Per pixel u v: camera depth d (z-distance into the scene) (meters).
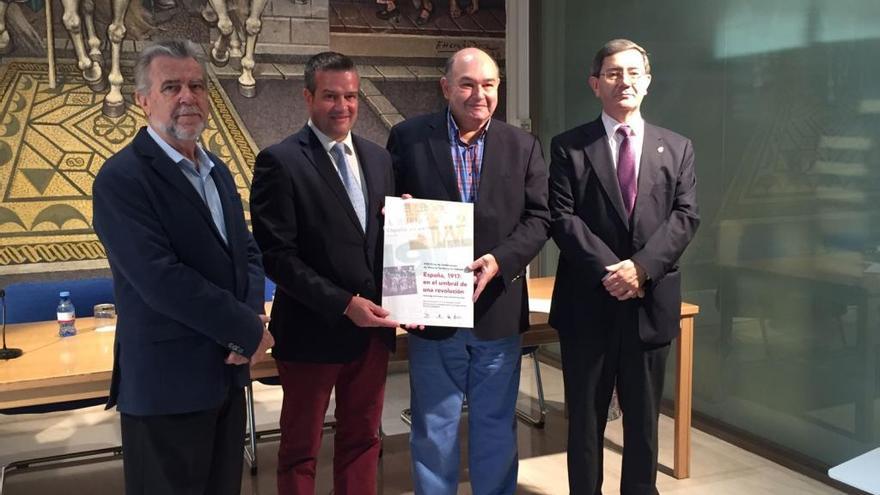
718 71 3.48
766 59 3.22
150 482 1.79
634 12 4.00
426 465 2.43
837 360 2.97
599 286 2.37
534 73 4.84
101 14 3.99
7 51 3.85
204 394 1.79
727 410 3.57
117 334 1.81
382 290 2.21
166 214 1.75
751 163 3.33
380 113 4.58
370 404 2.36
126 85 4.07
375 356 2.33
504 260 2.25
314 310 2.13
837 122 2.90
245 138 4.30
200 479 1.85
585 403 2.49
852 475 1.58
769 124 3.22
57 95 3.95
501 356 2.41
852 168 2.85
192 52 1.80
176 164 1.79
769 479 3.05
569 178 2.47
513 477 2.51
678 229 2.39
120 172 1.71
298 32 4.36
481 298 2.33
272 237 2.13
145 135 1.79
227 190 1.92
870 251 2.79
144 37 4.07
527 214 2.39
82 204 4.04
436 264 2.23
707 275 3.65
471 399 2.46
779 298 3.23
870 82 2.75
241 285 1.88
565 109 4.62
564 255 2.46
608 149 2.44
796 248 3.13
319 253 2.18
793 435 3.21
